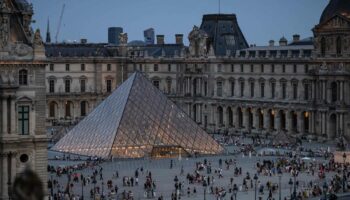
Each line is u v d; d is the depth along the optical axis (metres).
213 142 189.25
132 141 178.62
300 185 138.62
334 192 128.88
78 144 182.12
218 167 165.50
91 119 187.00
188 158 180.25
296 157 178.12
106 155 174.50
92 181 143.00
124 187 138.25
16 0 99.25
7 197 95.31
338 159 168.12
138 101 185.62
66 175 151.25
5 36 95.75
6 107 94.56
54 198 116.19
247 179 144.62
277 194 129.88
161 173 157.12
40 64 98.12
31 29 100.69
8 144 95.00
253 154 187.12
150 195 127.25
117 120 180.62
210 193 130.50
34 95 98.19
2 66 95.81
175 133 184.62
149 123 183.12
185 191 132.75
